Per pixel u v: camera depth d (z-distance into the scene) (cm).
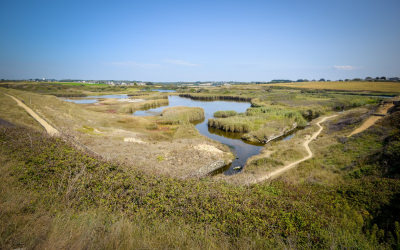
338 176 1575
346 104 6950
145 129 3681
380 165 1517
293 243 649
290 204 916
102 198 755
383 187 1098
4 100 3738
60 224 510
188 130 3616
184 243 546
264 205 880
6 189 698
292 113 4947
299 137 3319
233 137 3728
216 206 809
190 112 5262
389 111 3512
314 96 9144
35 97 4741
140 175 1005
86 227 515
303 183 1404
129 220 632
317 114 5784
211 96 10688
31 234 456
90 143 2208
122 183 888
